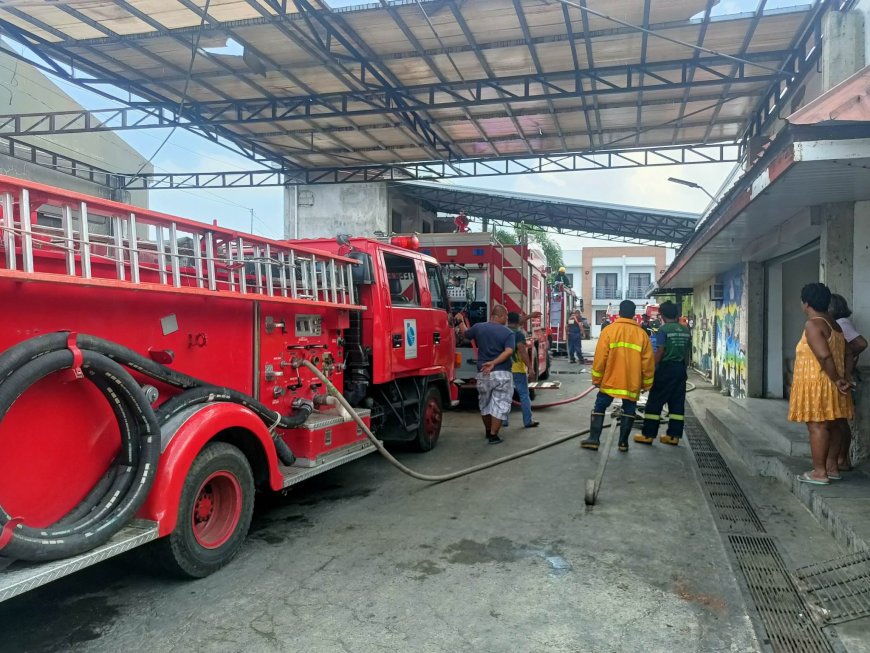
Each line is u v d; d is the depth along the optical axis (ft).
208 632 10.25
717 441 25.93
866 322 18.78
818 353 15.71
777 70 32.91
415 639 10.02
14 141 49.55
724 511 16.51
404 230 81.97
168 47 35.55
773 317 32.86
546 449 24.41
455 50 34.53
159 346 11.72
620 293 181.57
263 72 37.88
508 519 16.03
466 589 11.85
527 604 11.22
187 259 12.86
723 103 40.42
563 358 78.69
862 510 14.28
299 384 16.28
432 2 29.32
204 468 12.10
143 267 10.99
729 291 40.68
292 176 61.57
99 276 10.80
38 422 9.46
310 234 69.92
